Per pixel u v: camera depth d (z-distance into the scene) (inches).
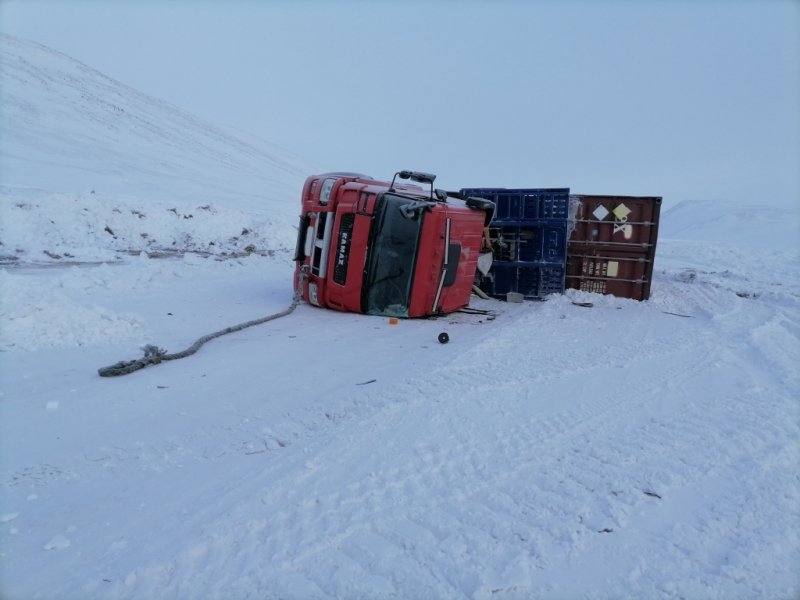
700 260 827.4
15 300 272.1
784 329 327.9
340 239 353.4
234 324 322.3
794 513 123.6
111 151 1918.1
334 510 121.3
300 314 357.4
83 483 136.8
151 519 119.9
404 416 173.9
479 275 465.7
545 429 166.4
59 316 274.2
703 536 114.5
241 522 116.6
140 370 228.5
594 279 451.8
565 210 437.7
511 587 98.4
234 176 2267.5
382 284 347.3
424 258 343.0
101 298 386.9
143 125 2600.9
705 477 138.4
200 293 430.9
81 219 759.7
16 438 161.2
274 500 125.4
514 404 187.3
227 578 100.3
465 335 303.3
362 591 97.0
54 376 217.9
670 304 422.9
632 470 140.6
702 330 319.0
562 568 104.2
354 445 153.2
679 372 229.3
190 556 106.1
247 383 212.8
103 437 162.6
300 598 95.3
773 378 225.6
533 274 452.1
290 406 187.0
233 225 941.2
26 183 1186.6
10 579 100.2
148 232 815.7
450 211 347.3
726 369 234.1
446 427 166.1
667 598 97.3
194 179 1903.3
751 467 143.5
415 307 347.9
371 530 114.5
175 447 156.3
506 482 134.5
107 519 120.3
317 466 141.2
